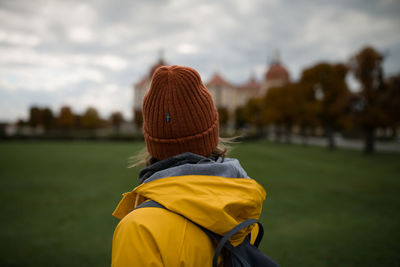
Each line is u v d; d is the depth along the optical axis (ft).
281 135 174.40
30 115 169.27
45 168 40.86
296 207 19.48
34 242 13.56
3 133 138.51
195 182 2.23
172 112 2.39
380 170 37.76
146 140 2.71
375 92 62.39
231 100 242.99
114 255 2.16
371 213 17.90
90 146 96.84
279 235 14.07
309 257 11.45
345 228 14.98
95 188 26.99
